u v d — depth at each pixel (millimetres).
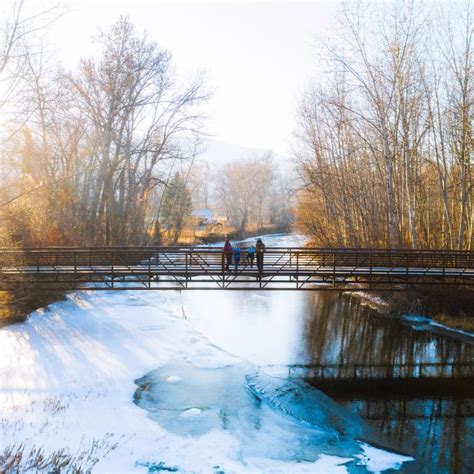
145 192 32906
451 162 28594
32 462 7844
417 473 9273
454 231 28625
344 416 11844
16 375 12836
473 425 11562
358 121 26562
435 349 17500
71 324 18438
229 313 22672
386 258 23719
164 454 9234
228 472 8812
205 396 12516
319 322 21094
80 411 10766
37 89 19641
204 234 62375
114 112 25922
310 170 31750
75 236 25875
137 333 17938
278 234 76812
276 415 11664
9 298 19766
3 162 25375
